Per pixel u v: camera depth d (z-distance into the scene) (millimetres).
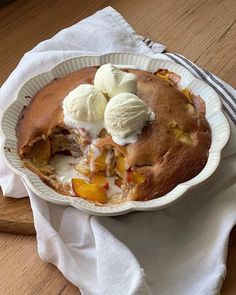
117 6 579
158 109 402
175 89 427
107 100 402
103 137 394
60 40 510
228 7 574
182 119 401
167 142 386
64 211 381
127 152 383
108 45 514
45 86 441
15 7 579
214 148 395
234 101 451
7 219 389
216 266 357
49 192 374
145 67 460
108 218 374
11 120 423
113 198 386
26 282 363
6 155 396
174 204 379
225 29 547
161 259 365
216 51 524
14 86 465
